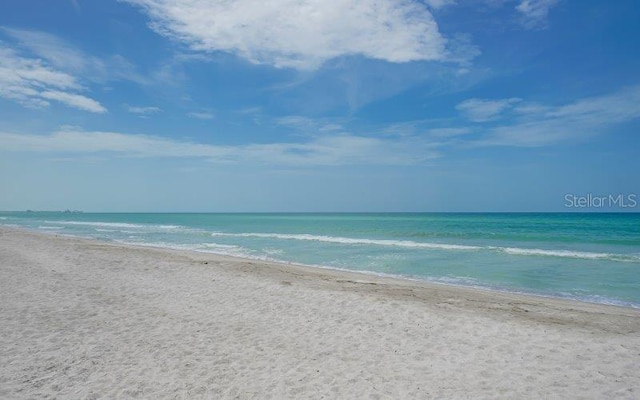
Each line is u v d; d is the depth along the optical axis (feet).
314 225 176.86
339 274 45.88
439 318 27.63
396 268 52.11
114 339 23.21
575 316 28.48
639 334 24.59
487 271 49.47
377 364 20.39
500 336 24.26
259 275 42.68
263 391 17.31
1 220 240.12
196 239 96.73
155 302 31.55
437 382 18.38
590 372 19.42
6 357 20.21
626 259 58.59
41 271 42.52
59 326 25.07
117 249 62.85
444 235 106.93
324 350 22.21
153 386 17.60
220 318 27.81
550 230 126.31
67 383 17.66
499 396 17.06
